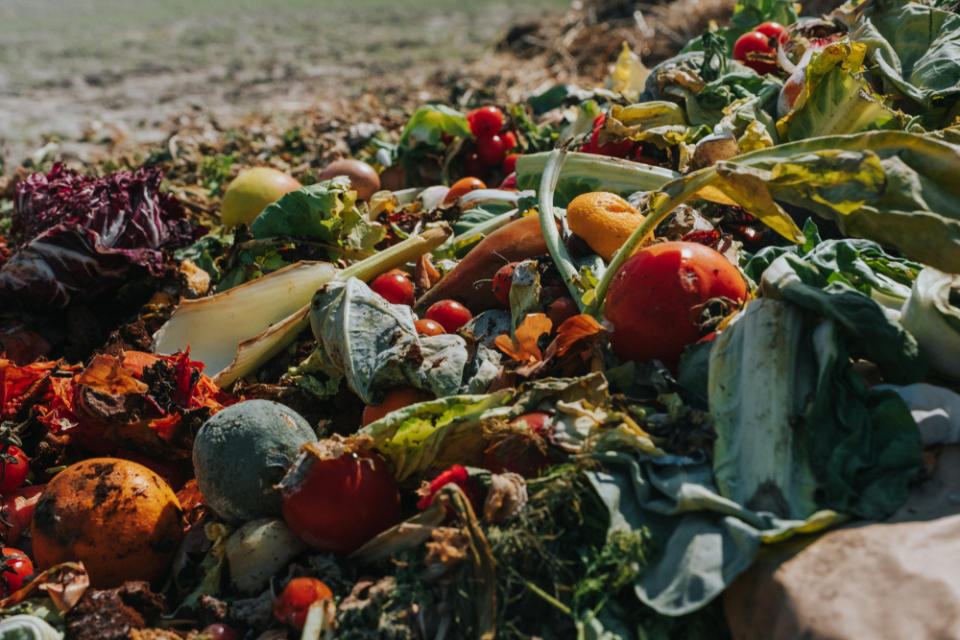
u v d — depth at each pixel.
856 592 0.48
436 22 2.94
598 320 0.66
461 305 0.74
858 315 0.56
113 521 0.60
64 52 2.58
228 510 0.61
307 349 0.75
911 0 0.90
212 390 0.71
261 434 0.61
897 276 0.66
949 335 0.57
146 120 1.72
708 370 0.59
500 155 1.07
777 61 0.94
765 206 0.58
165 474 0.69
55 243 0.84
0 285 0.84
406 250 0.78
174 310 0.79
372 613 0.54
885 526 0.51
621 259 0.65
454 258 0.84
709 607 0.53
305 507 0.58
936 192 0.58
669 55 1.64
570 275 0.68
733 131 0.80
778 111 0.82
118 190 0.88
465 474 0.57
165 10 3.43
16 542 0.67
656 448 0.56
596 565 0.53
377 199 0.91
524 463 0.58
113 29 3.00
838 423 0.55
